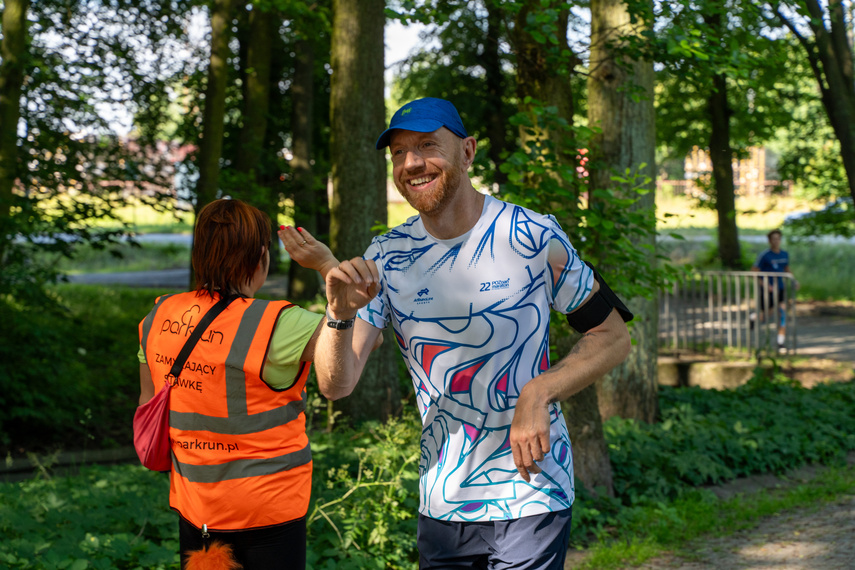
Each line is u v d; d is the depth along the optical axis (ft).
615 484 19.47
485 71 61.57
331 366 6.85
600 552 15.37
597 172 21.66
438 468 7.19
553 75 20.27
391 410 24.14
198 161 36.86
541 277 7.02
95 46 37.06
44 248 27.30
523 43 20.56
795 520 17.80
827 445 24.25
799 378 33.53
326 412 25.31
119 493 15.75
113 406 31.96
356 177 24.18
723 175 61.36
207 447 7.10
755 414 26.91
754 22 18.53
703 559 15.26
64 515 14.01
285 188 53.36
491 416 6.99
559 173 16.22
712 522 17.46
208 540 7.13
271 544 7.15
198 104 45.50
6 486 16.70
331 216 24.72
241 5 54.54
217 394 7.05
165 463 7.38
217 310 7.24
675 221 20.29
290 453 7.23
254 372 7.00
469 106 60.18
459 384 7.03
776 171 63.05
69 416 27.40
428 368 7.16
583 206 18.61
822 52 30.94
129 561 12.59
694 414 26.23
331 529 13.94
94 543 12.58
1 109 28.32
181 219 35.19
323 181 59.77
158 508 14.65
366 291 6.51
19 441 26.78
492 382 6.97
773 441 23.53
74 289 64.85
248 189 44.16
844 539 15.97
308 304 31.65
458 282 7.01
